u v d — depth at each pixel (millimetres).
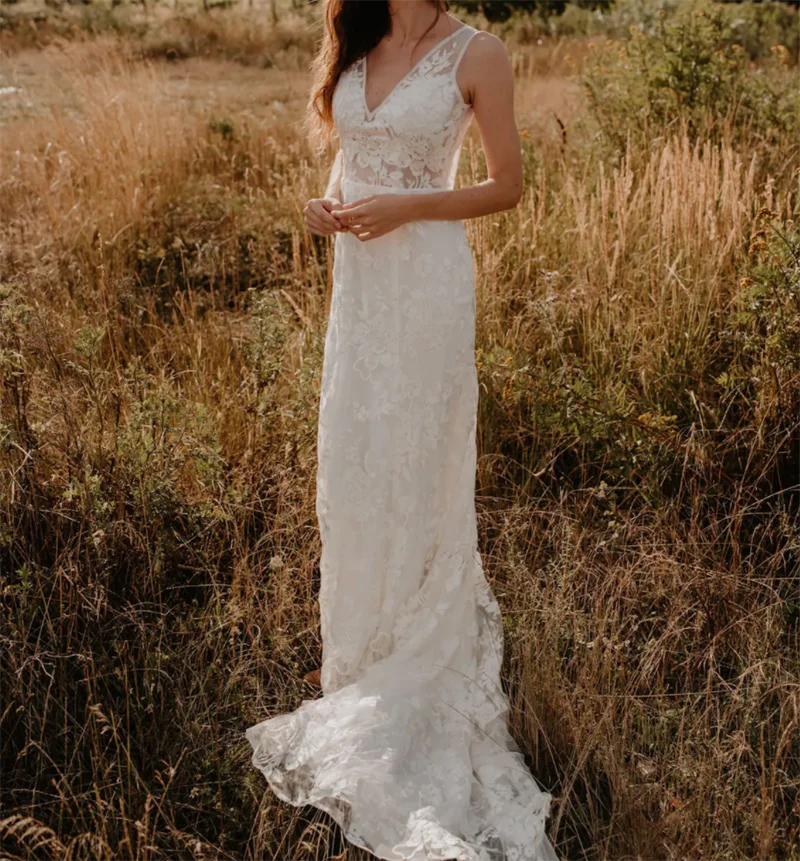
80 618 2596
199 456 3000
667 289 3910
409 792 2283
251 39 13414
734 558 2889
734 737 2312
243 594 2873
